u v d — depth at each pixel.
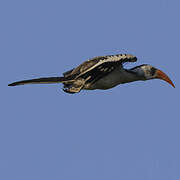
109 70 15.93
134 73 17.19
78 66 16.11
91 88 16.30
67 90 16.00
